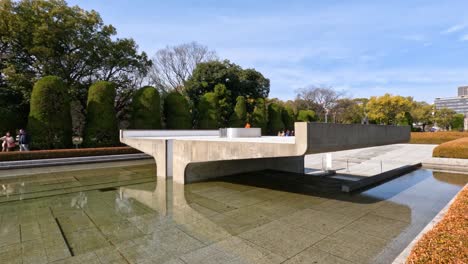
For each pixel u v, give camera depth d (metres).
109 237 4.17
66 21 15.74
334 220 4.95
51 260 3.44
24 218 5.10
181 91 27.28
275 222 4.85
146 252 3.65
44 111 13.20
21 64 15.07
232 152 6.43
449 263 1.85
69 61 16.34
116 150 13.93
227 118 24.95
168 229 4.51
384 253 3.59
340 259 3.42
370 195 6.79
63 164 12.03
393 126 7.53
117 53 18.25
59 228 4.57
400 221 4.88
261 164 10.70
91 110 15.07
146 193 7.14
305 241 4.00
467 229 2.42
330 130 5.11
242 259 3.43
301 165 9.91
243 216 5.20
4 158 10.71
